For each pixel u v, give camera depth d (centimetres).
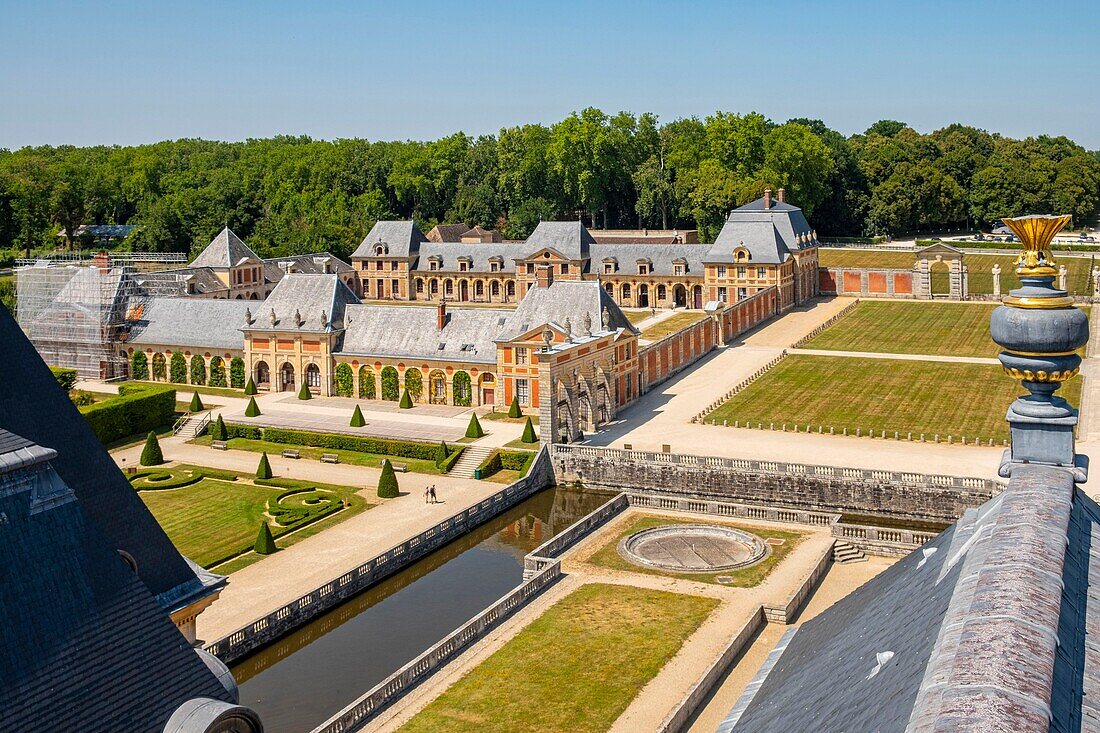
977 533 2303
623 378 14062
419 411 14312
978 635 1711
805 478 10881
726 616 7788
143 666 3803
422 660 6894
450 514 10406
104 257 17788
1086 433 12188
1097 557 2220
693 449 12000
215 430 13262
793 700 2483
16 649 3456
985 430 12462
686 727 6194
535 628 7644
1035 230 2414
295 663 7556
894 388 14738
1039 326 2441
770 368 16300
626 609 7956
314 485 11331
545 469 11888
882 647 2266
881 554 9281
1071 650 1741
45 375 4506
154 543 4806
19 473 3691
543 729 6153
